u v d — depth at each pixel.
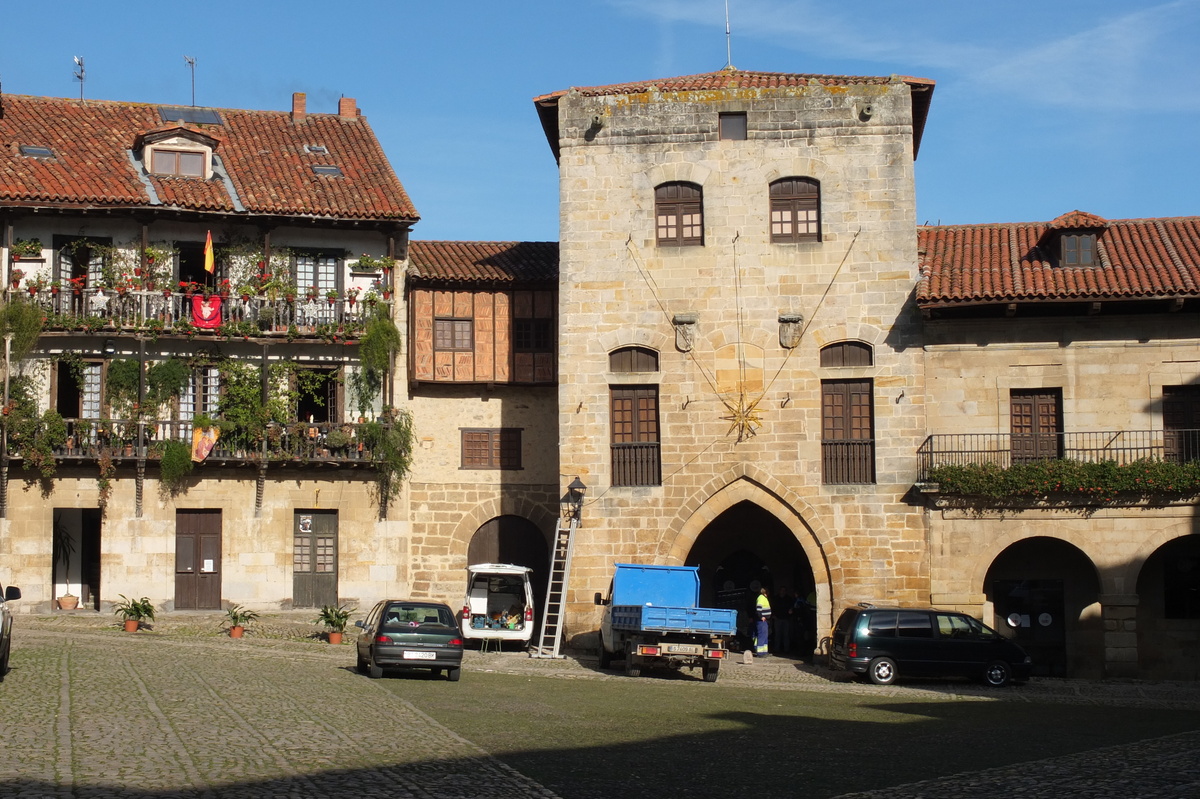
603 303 33.94
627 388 33.94
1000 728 21.58
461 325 38.44
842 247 33.53
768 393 33.38
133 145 38.06
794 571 36.22
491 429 38.62
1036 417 33.16
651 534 33.38
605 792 14.84
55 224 35.62
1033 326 33.06
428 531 38.09
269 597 36.44
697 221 34.09
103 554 35.38
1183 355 32.72
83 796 13.30
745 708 23.73
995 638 29.31
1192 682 31.23
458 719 20.41
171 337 35.69
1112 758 18.00
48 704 19.64
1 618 22.08
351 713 20.34
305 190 37.59
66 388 36.03
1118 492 31.64
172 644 30.42
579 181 34.22
